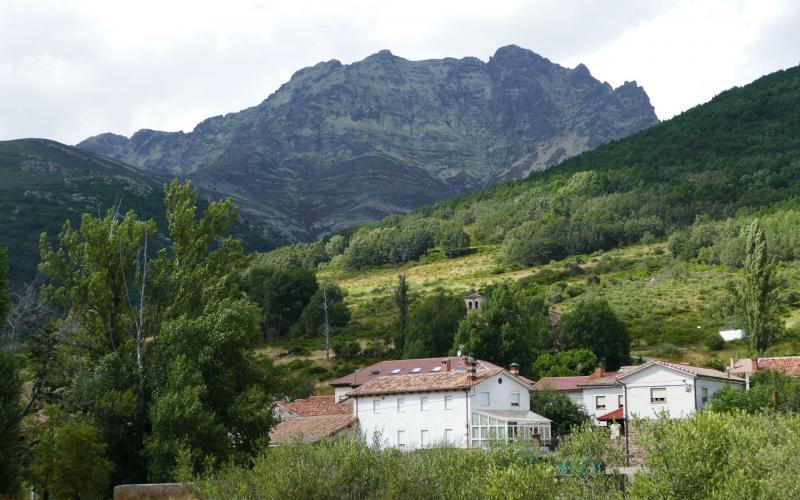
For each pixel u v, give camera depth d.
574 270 180.12
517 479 30.80
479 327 105.31
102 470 45.34
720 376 70.19
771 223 171.00
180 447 45.97
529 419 69.75
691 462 29.05
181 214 58.97
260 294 158.00
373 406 74.06
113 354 52.06
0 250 46.78
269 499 32.50
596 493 31.05
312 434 67.88
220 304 55.31
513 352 102.75
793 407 60.28
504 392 72.81
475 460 35.38
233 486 35.28
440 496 32.94
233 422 52.22
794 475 27.72
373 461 34.41
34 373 49.50
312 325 149.75
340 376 117.69
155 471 47.69
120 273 54.78
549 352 110.19
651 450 30.31
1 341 46.22
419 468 33.62
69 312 53.44
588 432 34.31
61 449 44.38
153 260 56.91
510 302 105.88
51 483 44.16
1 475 40.78
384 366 96.88
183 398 48.69
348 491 33.41
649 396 69.19
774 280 104.94
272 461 34.53
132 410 50.66
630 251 194.62
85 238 54.94
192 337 52.84
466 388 69.75
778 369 75.19
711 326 125.31
